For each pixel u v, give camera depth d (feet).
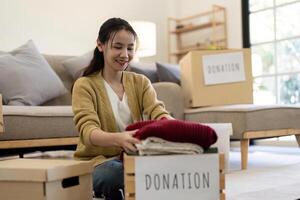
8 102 7.45
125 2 15.60
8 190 3.76
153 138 3.24
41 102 7.93
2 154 6.89
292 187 5.62
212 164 3.27
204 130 3.31
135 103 4.83
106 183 4.29
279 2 13.02
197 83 8.52
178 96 8.52
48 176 3.58
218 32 14.70
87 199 4.11
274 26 13.20
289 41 12.73
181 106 8.56
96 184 4.39
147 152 3.24
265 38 13.48
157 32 16.33
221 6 14.60
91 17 14.89
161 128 3.25
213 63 8.64
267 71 13.42
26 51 8.37
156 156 3.23
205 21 15.31
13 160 4.35
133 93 4.85
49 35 14.03
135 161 3.23
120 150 4.58
